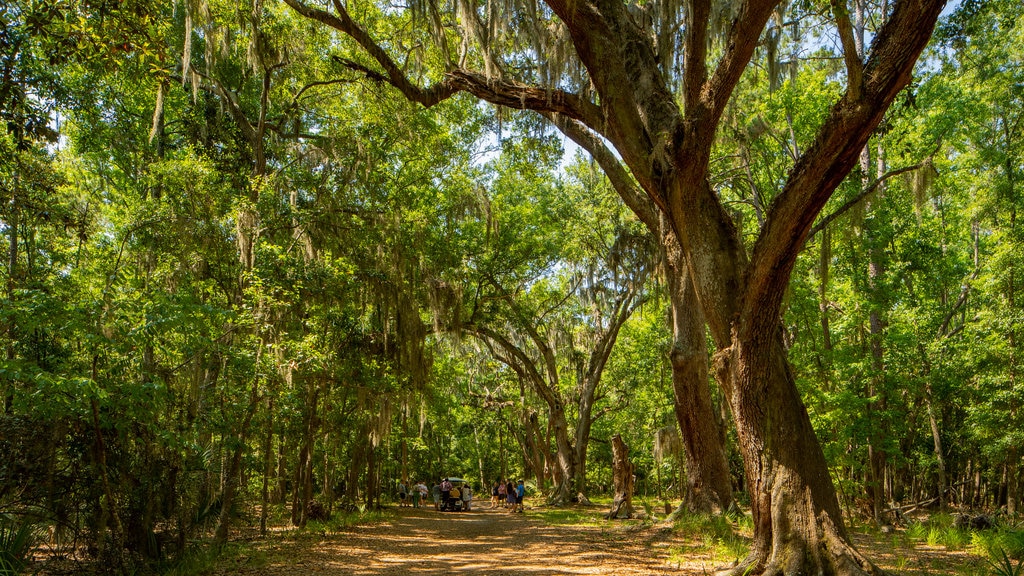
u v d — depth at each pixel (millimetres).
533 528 14695
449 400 26531
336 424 16422
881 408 13883
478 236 23000
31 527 7277
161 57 7449
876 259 15438
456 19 11758
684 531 11703
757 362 6543
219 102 16359
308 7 9852
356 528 14602
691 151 6574
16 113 7844
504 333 27094
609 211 22641
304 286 11984
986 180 16672
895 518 14820
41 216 9844
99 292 8977
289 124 18766
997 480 20578
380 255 14492
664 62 8664
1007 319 14195
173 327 7641
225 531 9883
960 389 15836
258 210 11797
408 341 15516
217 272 12539
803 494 6336
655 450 15844
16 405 6449
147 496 8297
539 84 9570
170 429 8805
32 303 6332
